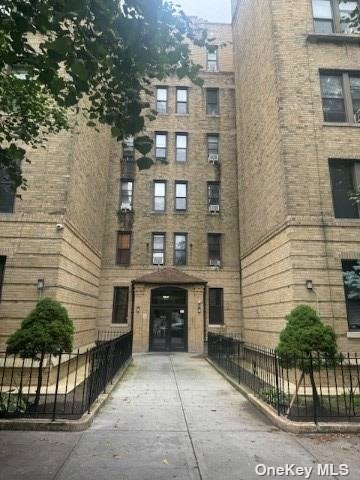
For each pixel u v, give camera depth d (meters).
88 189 15.38
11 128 6.78
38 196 11.76
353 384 10.53
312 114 12.87
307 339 8.05
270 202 13.74
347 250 11.71
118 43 4.39
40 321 8.72
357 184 12.48
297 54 13.43
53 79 4.48
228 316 21.09
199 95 24.59
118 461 4.92
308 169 12.33
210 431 6.30
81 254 14.36
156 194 22.88
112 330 20.47
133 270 21.48
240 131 19.33
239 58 19.83
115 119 4.78
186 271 21.67
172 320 20.77
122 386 10.29
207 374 12.73
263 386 9.52
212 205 22.70
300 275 11.45
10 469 4.61
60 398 8.55
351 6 14.32
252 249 16.17
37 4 3.89
